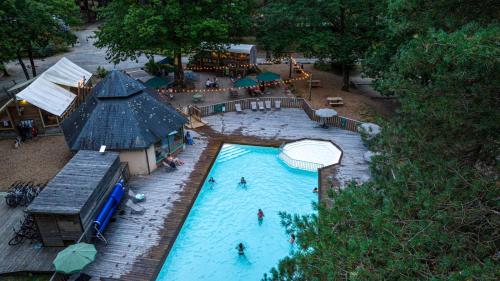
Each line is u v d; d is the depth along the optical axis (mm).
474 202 9656
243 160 29141
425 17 13828
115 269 18219
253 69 46094
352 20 37125
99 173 21375
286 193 25172
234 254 20156
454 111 12062
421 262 8586
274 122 34312
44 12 38938
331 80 45406
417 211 9859
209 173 26953
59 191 19656
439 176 11000
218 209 23578
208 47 41125
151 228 21016
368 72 33281
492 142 12242
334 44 37188
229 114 36062
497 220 9141
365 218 9797
